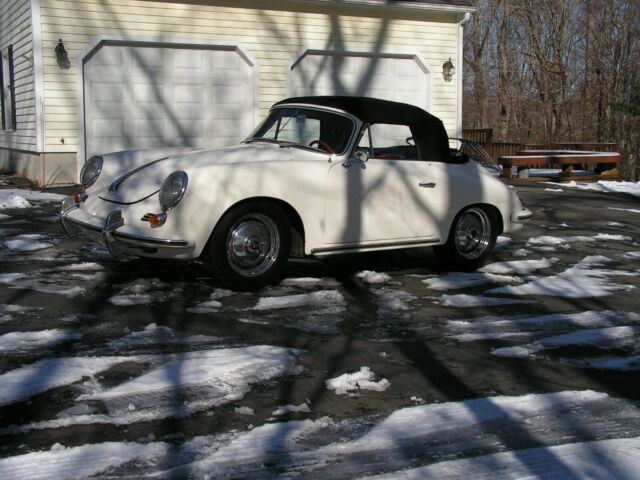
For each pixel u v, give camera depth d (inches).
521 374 161.8
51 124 478.0
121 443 121.0
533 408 142.9
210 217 204.8
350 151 233.6
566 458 121.8
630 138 1242.0
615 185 593.6
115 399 138.6
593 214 434.9
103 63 490.0
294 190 219.0
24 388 141.6
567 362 171.0
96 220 211.9
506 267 276.5
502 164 629.9
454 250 263.4
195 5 507.8
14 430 124.6
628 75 1230.3
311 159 230.2
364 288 234.8
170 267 248.5
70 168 486.0
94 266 247.1
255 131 263.1
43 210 370.9
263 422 131.5
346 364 163.5
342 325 192.9
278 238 219.9
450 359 169.8
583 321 204.7
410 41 576.7
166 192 201.8
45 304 199.8
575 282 253.9
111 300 206.1
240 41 523.8
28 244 281.7
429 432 130.3
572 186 593.6
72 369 152.1
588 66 1279.5
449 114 597.3
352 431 129.4
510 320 204.1
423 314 207.2
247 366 158.4
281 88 542.0
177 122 514.9
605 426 135.4
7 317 186.2
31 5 466.6
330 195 227.0
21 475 110.0
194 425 129.0
